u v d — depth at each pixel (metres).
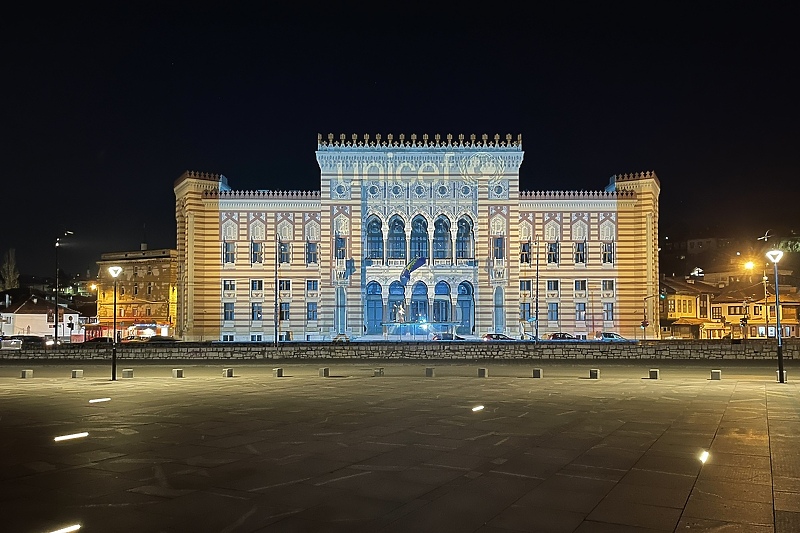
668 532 12.89
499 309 87.56
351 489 15.99
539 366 57.34
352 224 87.94
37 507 14.47
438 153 88.44
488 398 33.94
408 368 55.53
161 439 22.27
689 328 111.25
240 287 88.25
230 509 14.34
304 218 89.06
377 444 21.42
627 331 87.75
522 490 15.91
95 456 19.56
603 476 17.23
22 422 25.98
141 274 115.31
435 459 19.23
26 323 107.62
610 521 13.55
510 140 88.94
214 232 88.69
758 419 26.58
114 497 15.24
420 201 88.31
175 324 103.88
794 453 19.94
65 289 173.88
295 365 59.88
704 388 38.84
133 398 34.22
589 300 88.31
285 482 16.62
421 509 14.39
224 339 87.56
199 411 29.14
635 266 88.44
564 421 26.17
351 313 87.19
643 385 40.84
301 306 88.25
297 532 12.89
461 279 87.69
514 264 87.69
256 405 31.19
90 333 111.31
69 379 46.69
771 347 61.94
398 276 87.69
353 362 63.31
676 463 18.67
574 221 89.00
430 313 87.50
